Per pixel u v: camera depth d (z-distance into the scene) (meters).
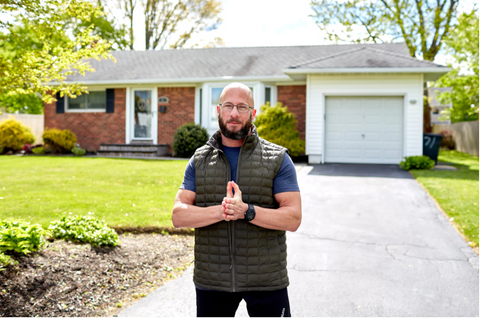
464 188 8.15
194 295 3.52
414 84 12.63
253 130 2.16
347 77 13.06
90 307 3.21
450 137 22.78
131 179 8.82
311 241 5.21
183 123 15.59
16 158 13.48
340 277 4.02
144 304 3.34
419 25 21.83
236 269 2.06
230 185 1.97
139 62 17.62
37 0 3.70
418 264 4.39
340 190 8.34
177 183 8.43
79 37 4.27
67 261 3.69
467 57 19.06
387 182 9.23
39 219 5.27
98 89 16.36
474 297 3.56
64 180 8.57
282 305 2.10
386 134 13.09
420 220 6.19
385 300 3.50
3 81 3.84
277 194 2.10
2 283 3.10
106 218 5.47
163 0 26.58
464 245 5.03
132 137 16.09
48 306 3.10
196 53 18.12
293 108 14.56
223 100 2.09
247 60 16.48
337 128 13.39
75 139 15.96
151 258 4.23
